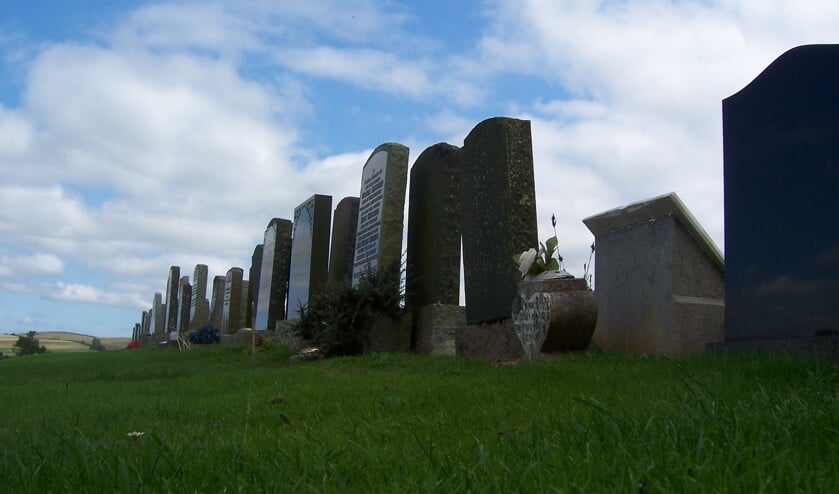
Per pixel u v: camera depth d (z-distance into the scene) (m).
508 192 11.13
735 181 7.69
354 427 4.33
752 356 6.57
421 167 14.52
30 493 3.01
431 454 3.12
